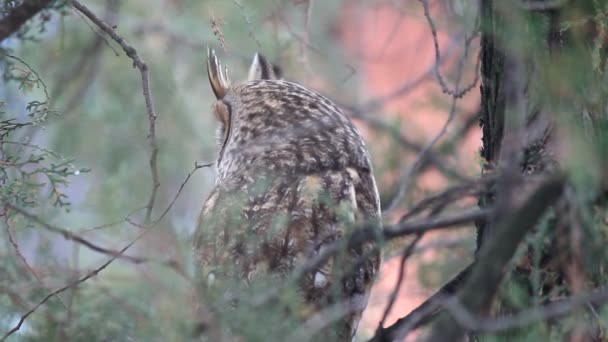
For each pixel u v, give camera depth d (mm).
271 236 7645
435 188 11648
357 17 15344
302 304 7121
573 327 6359
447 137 12617
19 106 10781
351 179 8609
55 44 13625
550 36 6691
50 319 6910
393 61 14391
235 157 9281
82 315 6812
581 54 6488
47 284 7125
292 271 7512
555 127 6570
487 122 7457
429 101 12367
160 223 6848
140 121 14320
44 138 14102
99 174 13953
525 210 5340
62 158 7336
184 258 6672
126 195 11250
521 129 6352
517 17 6234
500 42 7066
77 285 6941
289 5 10445
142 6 15867
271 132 9164
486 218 5957
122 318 6719
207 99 15555
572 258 6410
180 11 15547
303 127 9070
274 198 7957
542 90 6543
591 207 6141
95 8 14164
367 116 13039
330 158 8750
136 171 13797
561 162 6398
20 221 7562
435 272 9391
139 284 6707
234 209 7820
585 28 6637
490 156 7398
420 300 9523
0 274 7156
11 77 7660
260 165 8602
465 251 9898
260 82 9984
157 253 6676
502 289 6562
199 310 6750
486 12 7320
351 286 7602
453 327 5473
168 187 14039
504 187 5527
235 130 9531
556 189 5355
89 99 14344
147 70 7496
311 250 7574
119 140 14141
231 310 6746
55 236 7754
